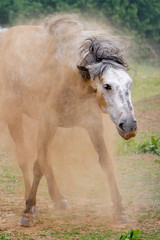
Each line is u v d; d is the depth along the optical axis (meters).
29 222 8.33
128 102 7.12
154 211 9.08
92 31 8.38
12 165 13.60
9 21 48.72
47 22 9.38
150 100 26.00
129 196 10.26
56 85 8.44
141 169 12.80
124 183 11.43
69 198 10.34
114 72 7.26
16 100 10.04
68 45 8.43
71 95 8.30
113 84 7.16
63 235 7.69
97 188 11.23
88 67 7.55
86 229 8.05
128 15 55.81
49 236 7.64
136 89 32.34
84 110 8.53
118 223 8.40
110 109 7.29
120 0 56.91
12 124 10.29
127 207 9.43
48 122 8.52
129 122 7.02
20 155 10.16
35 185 8.61
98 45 7.64
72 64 8.09
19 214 9.11
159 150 14.95
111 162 8.77
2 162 13.93
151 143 15.35
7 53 10.32
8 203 9.86
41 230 8.09
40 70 8.97
